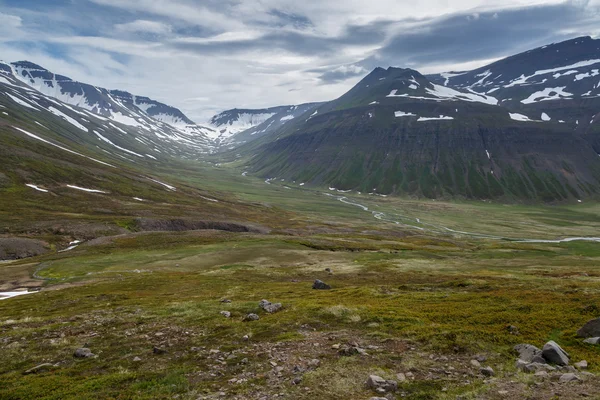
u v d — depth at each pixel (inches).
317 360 836.6
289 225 6801.2
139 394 696.4
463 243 5836.6
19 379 800.9
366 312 1248.2
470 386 669.9
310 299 1617.9
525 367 745.0
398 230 7116.1
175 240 4441.4
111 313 1445.6
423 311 1275.8
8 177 6574.8
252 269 2999.5
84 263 3262.8
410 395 651.5
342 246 4520.2
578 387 614.2
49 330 1206.3
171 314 1374.3
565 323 1041.5
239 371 805.2
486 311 1226.0
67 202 6269.7
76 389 720.3
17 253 3814.0
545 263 3494.1
